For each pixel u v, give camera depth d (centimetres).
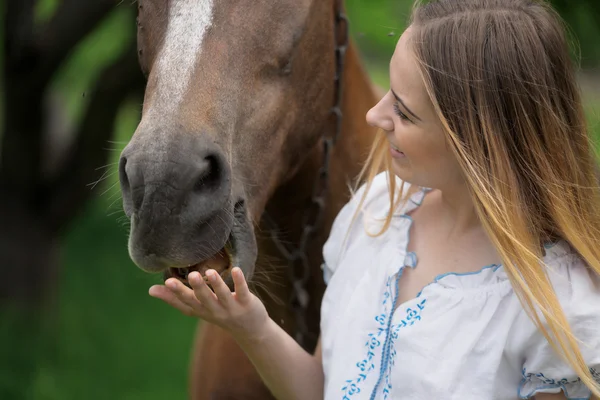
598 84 427
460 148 195
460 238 211
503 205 195
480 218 197
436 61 198
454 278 203
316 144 264
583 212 207
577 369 184
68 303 688
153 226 191
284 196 276
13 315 602
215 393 298
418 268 213
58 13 558
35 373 578
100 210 888
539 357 193
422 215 222
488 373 194
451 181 207
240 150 222
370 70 914
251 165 228
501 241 194
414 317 202
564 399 196
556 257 201
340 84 269
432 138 202
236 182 219
